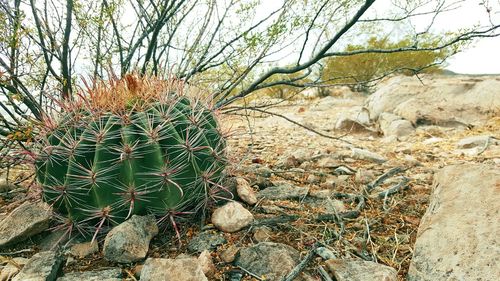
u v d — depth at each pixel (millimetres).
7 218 2330
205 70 3967
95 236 2172
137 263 2035
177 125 2236
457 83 7625
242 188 2639
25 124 2988
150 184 2121
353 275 1849
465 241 1858
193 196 2273
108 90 2299
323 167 3721
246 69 3818
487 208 2000
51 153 2170
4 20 2863
